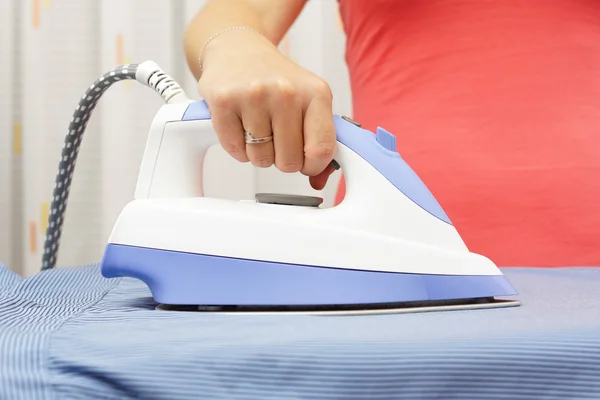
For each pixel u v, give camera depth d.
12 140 1.32
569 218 0.80
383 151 0.52
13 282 0.60
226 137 0.49
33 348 0.30
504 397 0.31
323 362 0.30
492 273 0.50
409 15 0.88
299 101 0.47
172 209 0.48
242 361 0.29
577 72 0.85
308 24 1.29
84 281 0.66
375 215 0.49
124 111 1.28
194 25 0.69
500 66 0.85
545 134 0.83
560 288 0.58
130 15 1.28
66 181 0.75
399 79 0.89
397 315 0.43
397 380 0.30
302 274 0.46
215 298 0.45
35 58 1.28
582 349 0.32
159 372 0.29
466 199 0.82
